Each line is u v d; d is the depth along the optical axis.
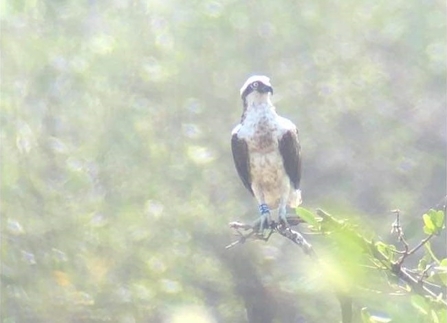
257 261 16.09
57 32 17.05
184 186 16.25
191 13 17.44
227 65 17.53
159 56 17.19
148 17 17.34
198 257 15.99
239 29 17.67
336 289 5.48
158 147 16.31
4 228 14.70
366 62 18.00
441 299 5.35
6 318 14.46
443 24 18.48
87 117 16.36
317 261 6.01
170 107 16.94
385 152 17.73
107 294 15.04
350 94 17.78
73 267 15.12
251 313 16.19
